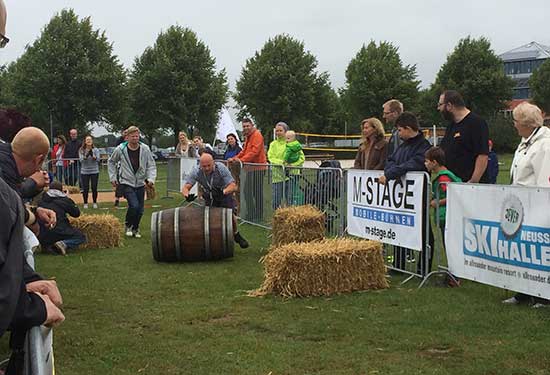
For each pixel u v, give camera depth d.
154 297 6.24
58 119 45.53
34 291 2.00
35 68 44.56
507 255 5.61
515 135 47.66
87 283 6.90
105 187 21.38
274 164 10.80
